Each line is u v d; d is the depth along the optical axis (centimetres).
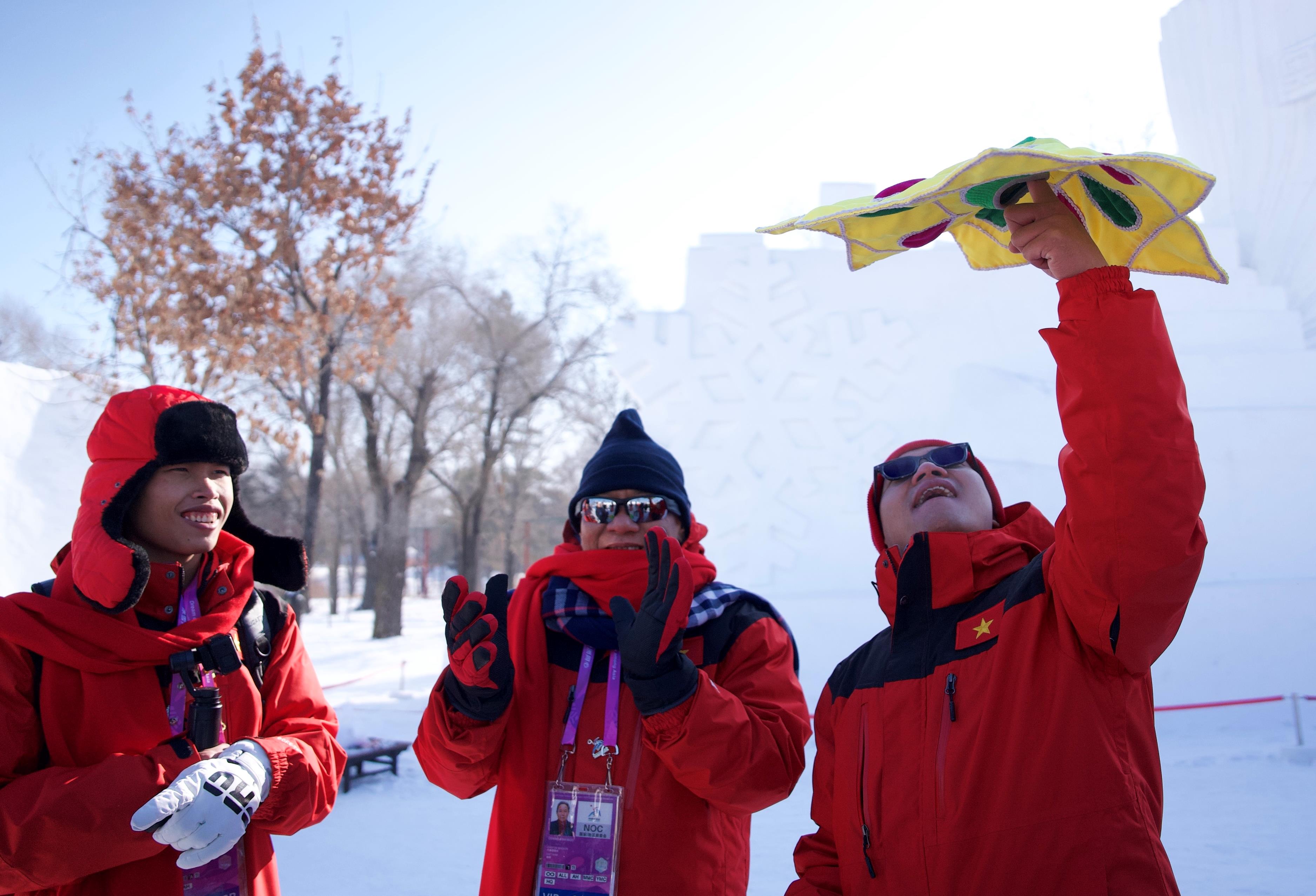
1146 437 147
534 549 4266
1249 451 1002
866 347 1091
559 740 214
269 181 1791
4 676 187
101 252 1736
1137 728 168
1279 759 714
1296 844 499
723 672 222
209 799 177
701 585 233
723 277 1141
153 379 1695
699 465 1099
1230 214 1164
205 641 203
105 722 191
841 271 1129
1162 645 159
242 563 221
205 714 194
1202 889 437
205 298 1716
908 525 213
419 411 2327
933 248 1127
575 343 2350
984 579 192
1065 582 164
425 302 2258
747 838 221
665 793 204
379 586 2298
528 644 225
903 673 191
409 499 2323
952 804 171
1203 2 1191
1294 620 912
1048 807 161
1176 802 605
